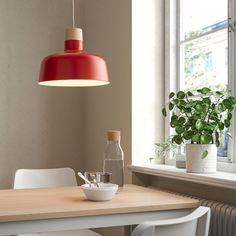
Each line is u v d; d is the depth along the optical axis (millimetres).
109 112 3303
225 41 2533
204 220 1590
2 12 3602
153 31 3027
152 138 2998
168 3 3000
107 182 2180
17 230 1703
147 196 2158
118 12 3164
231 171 2389
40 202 1967
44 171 2826
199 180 2225
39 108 3695
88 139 3717
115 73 3209
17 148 3623
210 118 2314
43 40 3721
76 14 3822
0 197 2119
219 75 2582
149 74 3006
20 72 3645
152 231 1325
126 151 3016
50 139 3727
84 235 2529
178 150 2902
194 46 2832
